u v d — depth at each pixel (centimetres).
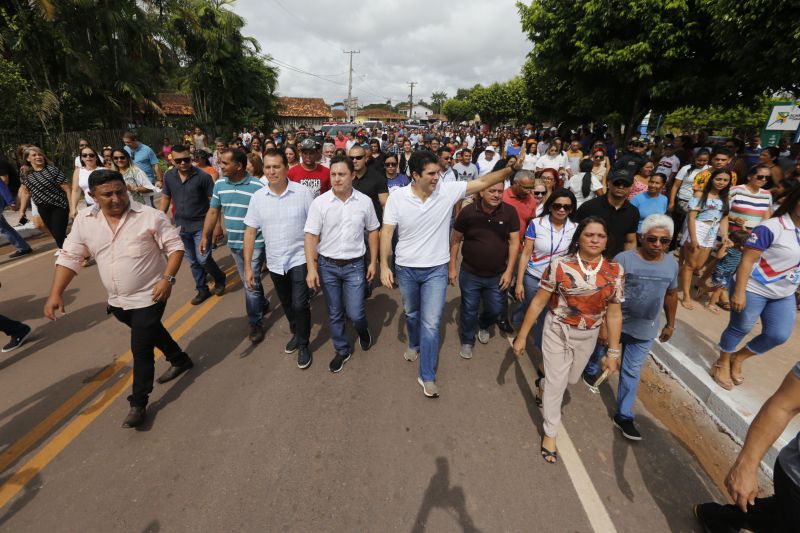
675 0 941
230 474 243
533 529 210
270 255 343
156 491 232
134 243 267
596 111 1350
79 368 355
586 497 229
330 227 315
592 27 1094
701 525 211
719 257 438
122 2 1544
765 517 179
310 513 218
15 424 287
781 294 277
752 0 673
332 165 302
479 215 333
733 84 972
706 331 402
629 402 271
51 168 569
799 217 260
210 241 428
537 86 1705
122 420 290
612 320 239
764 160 589
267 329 426
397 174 578
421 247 300
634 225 343
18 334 388
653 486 238
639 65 1041
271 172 320
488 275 345
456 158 810
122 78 1631
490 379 342
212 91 2392
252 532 208
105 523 212
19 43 1255
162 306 290
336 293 333
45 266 607
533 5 1293
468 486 236
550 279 237
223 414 295
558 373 247
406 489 233
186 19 2069
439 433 277
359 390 324
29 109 1141
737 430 279
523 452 262
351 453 259
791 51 674
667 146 962
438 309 306
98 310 466
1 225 628
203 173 466
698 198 444
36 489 233
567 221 334
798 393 138
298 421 288
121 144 1547
